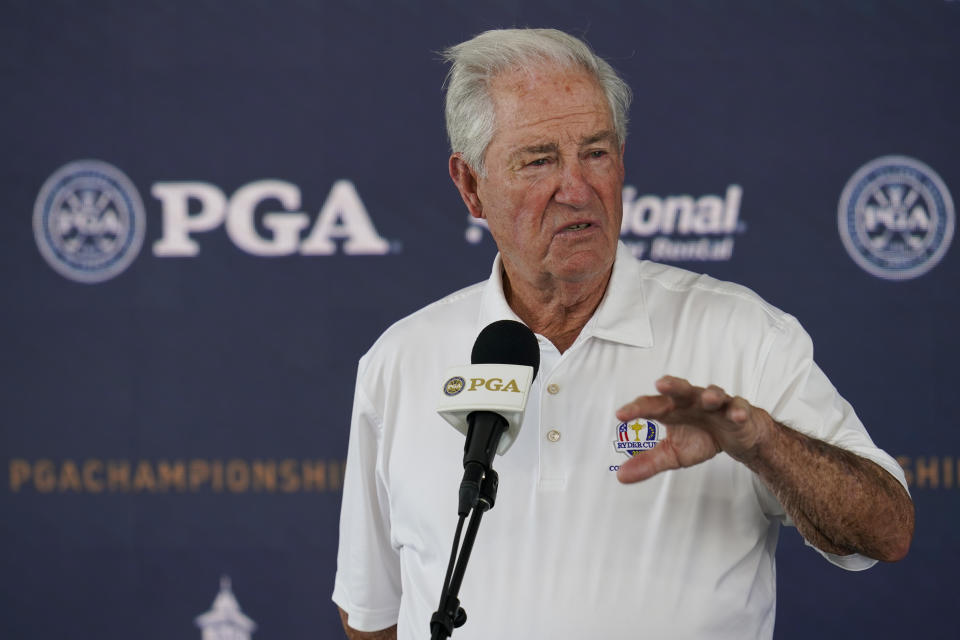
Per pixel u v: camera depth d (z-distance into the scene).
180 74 12.94
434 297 12.91
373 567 7.08
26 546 12.90
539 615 5.79
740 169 12.67
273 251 12.95
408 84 12.93
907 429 12.55
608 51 12.75
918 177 12.60
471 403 4.99
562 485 5.92
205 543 12.91
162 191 12.92
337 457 12.91
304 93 12.92
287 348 12.94
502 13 12.83
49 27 12.94
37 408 12.91
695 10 12.68
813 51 12.63
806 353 5.88
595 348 6.14
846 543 5.26
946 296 12.56
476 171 6.25
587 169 5.88
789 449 4.94
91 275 12.93
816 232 12.62
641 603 5.70
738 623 5.71
